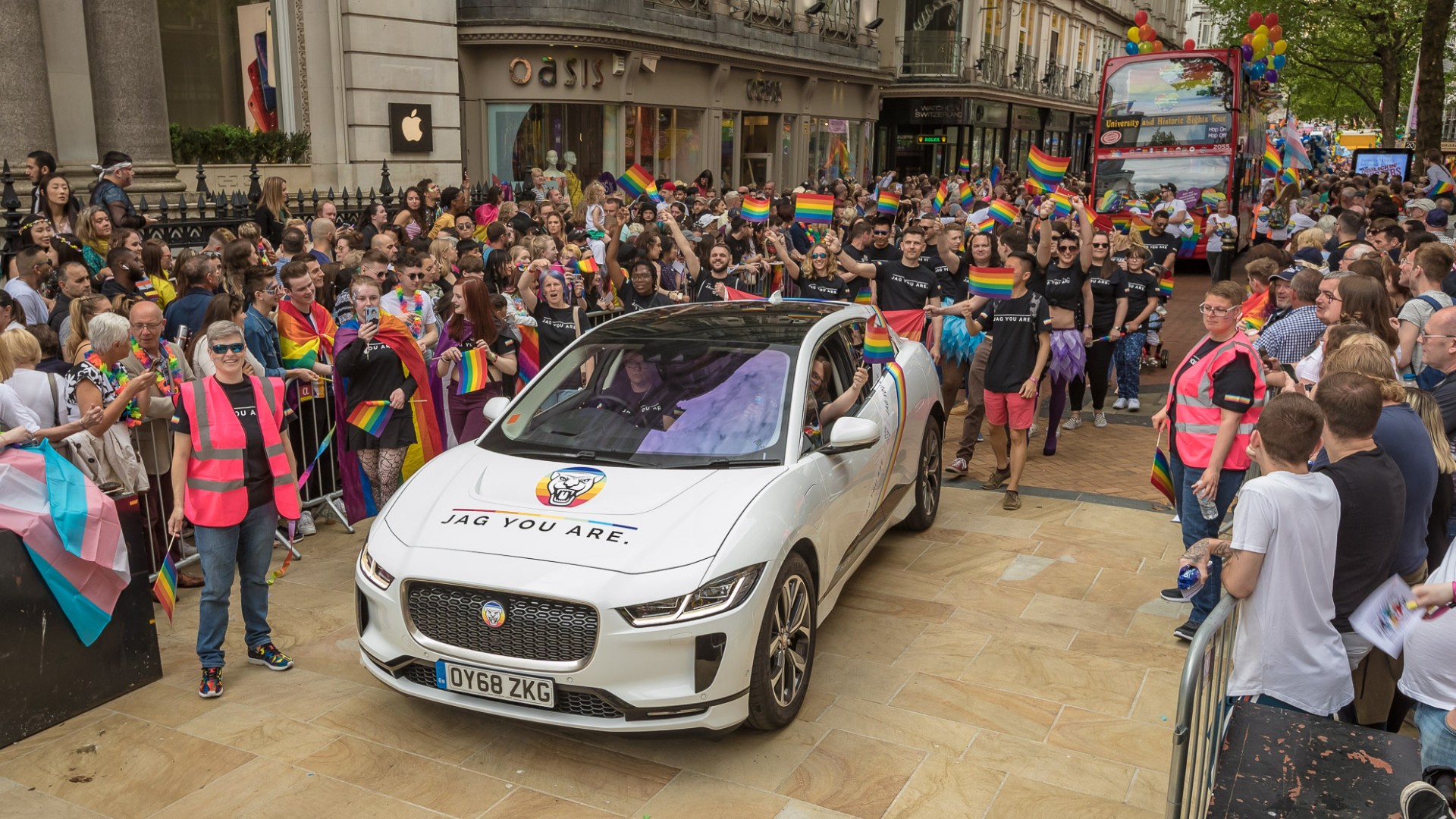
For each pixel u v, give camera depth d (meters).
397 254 8.51
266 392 4.72
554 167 19.77
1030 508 7.38
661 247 9.75
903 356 6.55
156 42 13.03
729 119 24.56
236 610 5.64
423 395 6.47
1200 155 19.58
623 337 5.46
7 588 4.23
